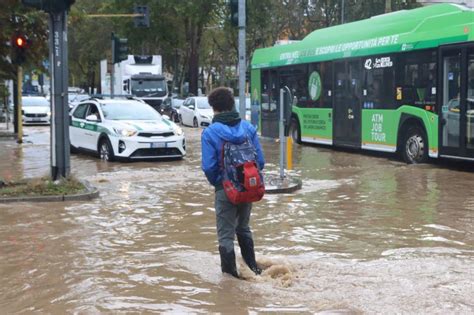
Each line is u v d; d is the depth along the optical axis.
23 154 19.27
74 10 18.78
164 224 8.81
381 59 16.66
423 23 15.13
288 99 12.22
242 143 5.93
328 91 19.48
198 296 5.67
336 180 13.01
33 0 11.34
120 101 18.38
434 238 7.77
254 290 5.81
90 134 17.91
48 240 7.86
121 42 27.55
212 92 6.07
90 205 10.27
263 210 9.74
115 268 6.61
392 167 15.02
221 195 6.07
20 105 23.25
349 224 8.67
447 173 13.65
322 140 19.95
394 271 6.34
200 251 7.30
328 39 19.55
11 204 10.29
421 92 15.08
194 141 23.25
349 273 6.30
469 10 13.83
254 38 50.34
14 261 6.89
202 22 45.41
